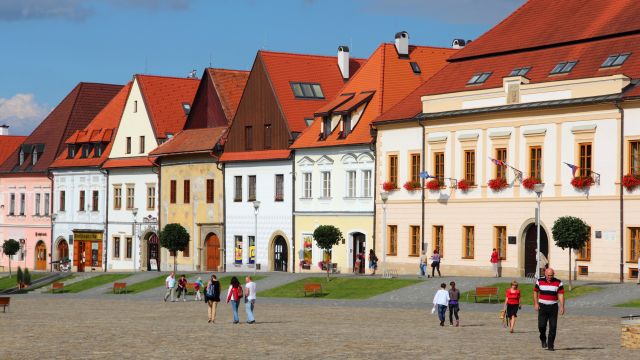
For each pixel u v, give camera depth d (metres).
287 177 101.50
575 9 82.81
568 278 76.06
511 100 80.50
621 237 73.31
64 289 102.62
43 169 133.38
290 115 102.44
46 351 43.28
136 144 120.56
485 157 82.75
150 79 121.62
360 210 93.75
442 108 86.06
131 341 47.19
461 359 39.22
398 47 98.31
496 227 81.94
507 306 50.62
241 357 40.59
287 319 60.59
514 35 85.44
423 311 65.25
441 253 86.19
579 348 42.53
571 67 78.00
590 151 75.50
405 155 89.44
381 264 91.31
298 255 100.06
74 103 136.75
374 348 43.31
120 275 107.25
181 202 113.62
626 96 72.75
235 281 57.91
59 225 131.12
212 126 112.56
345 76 107.69
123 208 121.81
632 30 76.19
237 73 115.00
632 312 59.59
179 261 113.69
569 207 76.62
